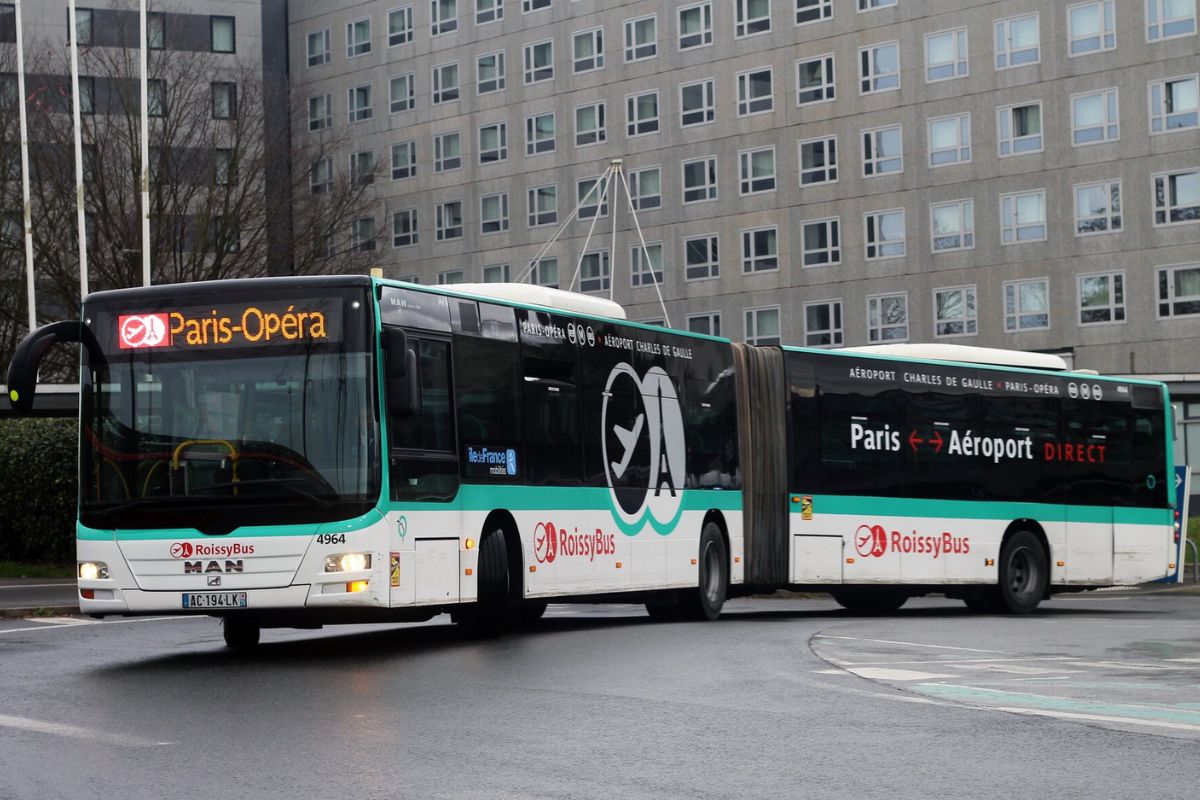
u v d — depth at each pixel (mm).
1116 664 15930
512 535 19438
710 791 8750
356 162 91000
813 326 76938
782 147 77750
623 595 21938
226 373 16828
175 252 61031
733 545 24281
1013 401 28188
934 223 74188
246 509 16500
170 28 72125
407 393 16734
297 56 92938
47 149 58656
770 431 25109
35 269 56781
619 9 82062
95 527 16812
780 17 77750
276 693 13375
